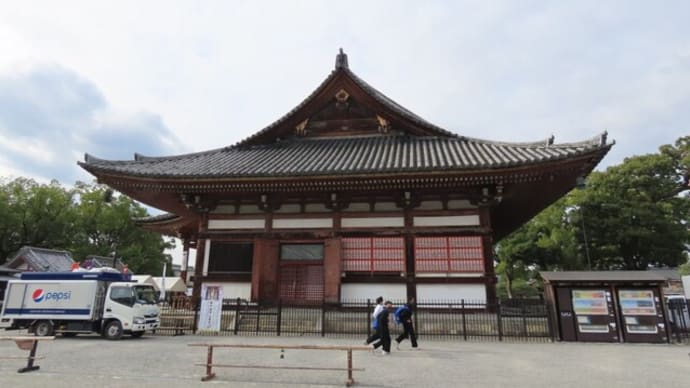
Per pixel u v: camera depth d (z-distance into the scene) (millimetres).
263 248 17656
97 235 57219
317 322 15758
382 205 17688
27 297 16547
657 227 34344
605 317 14133
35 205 48688
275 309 16453
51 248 51750
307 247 18031
